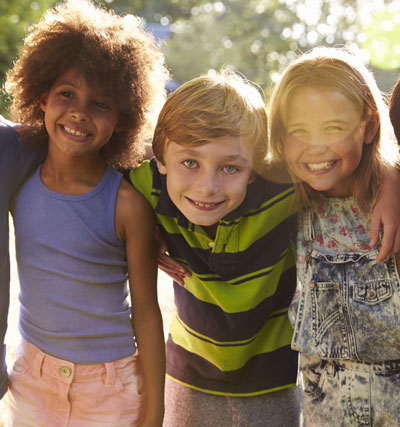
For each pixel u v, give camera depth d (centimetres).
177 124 179
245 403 216
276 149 189
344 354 188
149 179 199
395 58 1505
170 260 208
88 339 196
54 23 193
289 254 207
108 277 197
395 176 188
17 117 206
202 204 183
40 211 193
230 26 2111
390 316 181
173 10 2983
